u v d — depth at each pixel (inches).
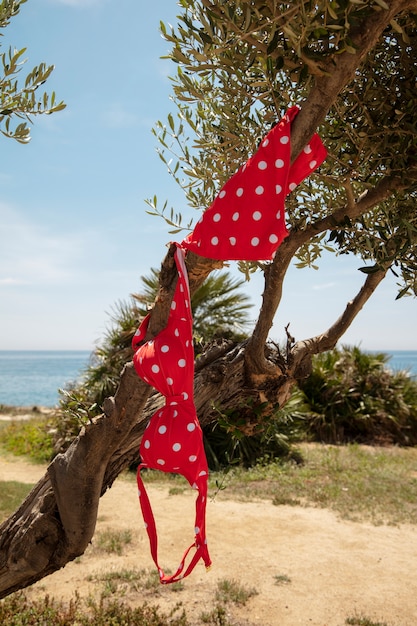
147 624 164.6
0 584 104.7
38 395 2124.8
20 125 98.5
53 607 176.6
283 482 367.6
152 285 472.4
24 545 100.5
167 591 195.5
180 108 111.0
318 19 62.3
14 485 337.1
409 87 83.7
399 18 78.4
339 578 210.8
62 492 96.0
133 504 316.8
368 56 86.8
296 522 283.0
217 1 67.4
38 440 477.7
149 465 84.8
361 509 305.7
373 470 410.0
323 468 415.5
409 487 356.8
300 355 113.7
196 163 110.0
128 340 447.8
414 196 89.5
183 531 265.3
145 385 88.6
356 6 61.1
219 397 105.6
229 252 74.7
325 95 67.7
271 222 72.0
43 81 99.3
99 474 95.6
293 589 199.9
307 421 555.5
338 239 101.7
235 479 375.2
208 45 78.5
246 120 95.7
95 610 171.6
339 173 101.8
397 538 259.3
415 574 215.5
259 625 172.4
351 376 581.9
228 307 454.6
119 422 91.6
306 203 105.2
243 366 107.0
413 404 578.9
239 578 209.0
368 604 188.9
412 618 179.0
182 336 82.5
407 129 80.6
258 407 106.7
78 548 99.5
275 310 101.2
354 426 565.9
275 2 61.8
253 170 72.4
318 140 73.3
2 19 94.6
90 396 434.6
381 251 86.7
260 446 432.8
